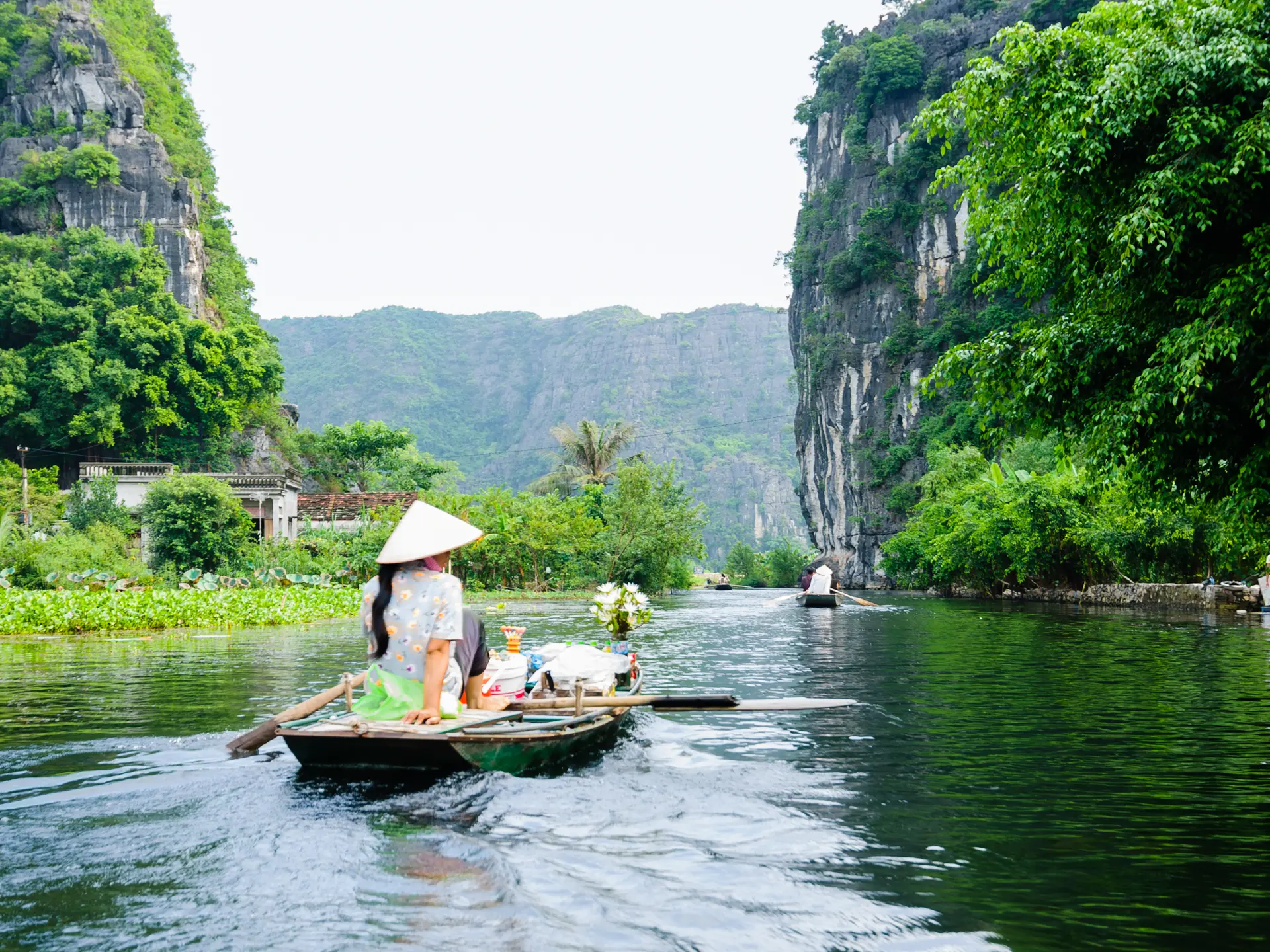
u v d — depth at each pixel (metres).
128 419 53.38
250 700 7.19
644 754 5.14
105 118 62.22
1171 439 7.23
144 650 12.20
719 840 3.47
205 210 69.31
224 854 3.15
